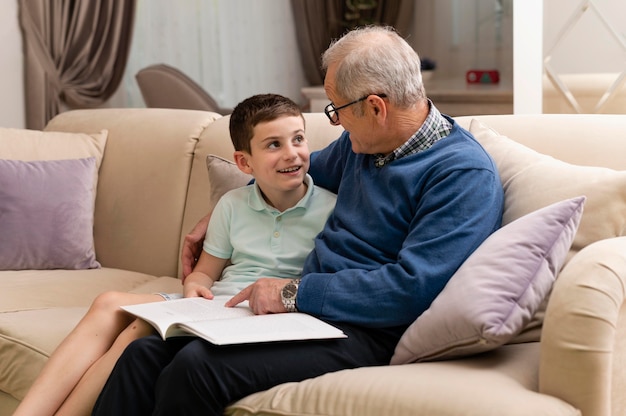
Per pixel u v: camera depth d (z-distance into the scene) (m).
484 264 1.60
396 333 1.77
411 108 1.86
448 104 6.10
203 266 2.18
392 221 1.85
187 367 1.61
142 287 2.50
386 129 1.87
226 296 2.04
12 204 2.71
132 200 2.79
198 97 4.55
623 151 1.98
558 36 2.87
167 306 1.88
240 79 6.01
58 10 4.49
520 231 1.64
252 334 1.63
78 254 2.73
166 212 2.71
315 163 2.21
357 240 1.88
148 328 1.84
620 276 1.45
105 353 1.91
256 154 2.04
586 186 1.77
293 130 2.02
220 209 2.19
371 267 1.83
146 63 5.28
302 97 6.57
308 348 1.70
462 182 1.77
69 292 2.44
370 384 1.52
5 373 2.06
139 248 2.75
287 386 1.62
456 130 1.91
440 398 1.43
